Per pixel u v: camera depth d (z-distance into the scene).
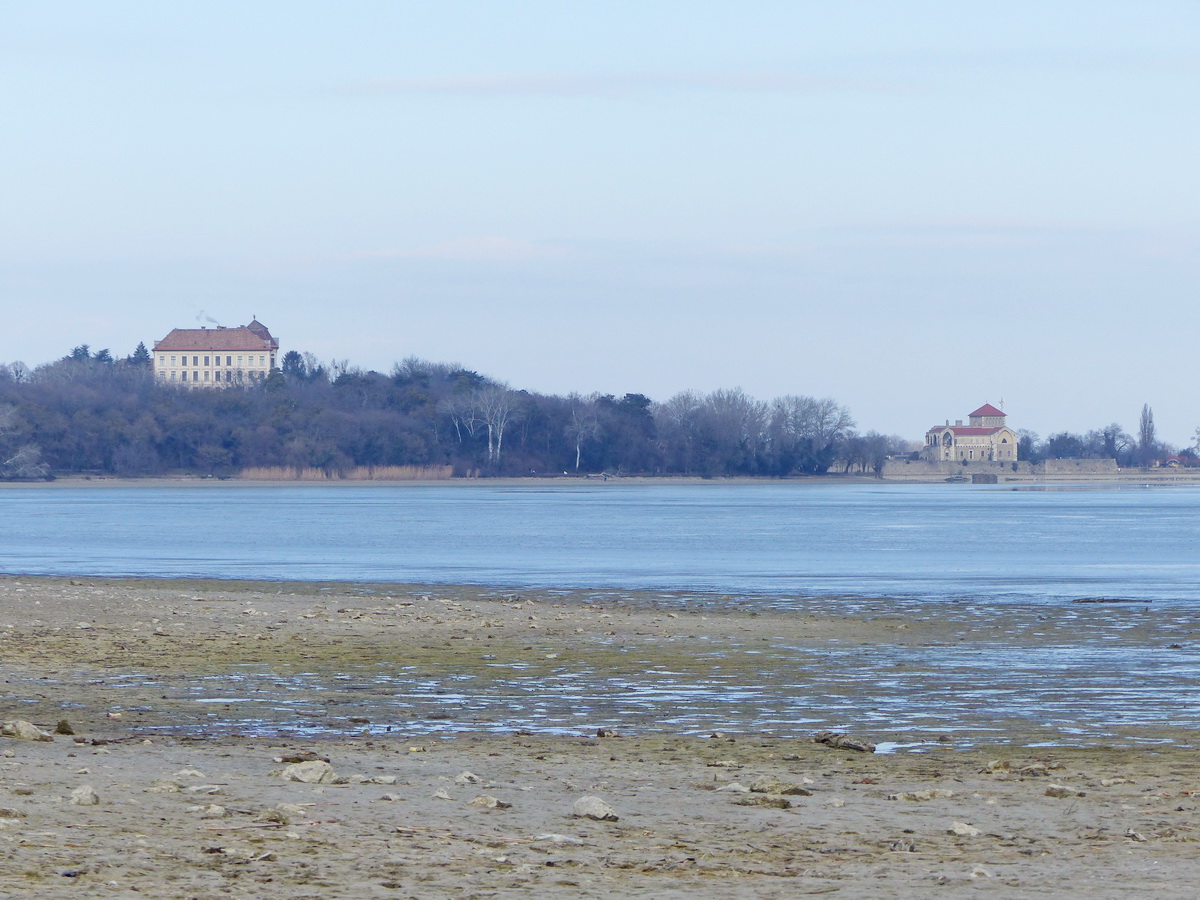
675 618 111.31
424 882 30.33
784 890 30.16
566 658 83.44
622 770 47.25
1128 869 32.47
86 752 48.44
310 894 29.08
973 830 36.69
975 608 121.94
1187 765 49.56
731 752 51.94
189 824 35.47
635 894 29.64
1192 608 121.06
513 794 41.91
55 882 28.95
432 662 80.62
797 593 139.25
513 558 197.12
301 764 43.56
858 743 53.09
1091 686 72.56
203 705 63.28
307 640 90.56
